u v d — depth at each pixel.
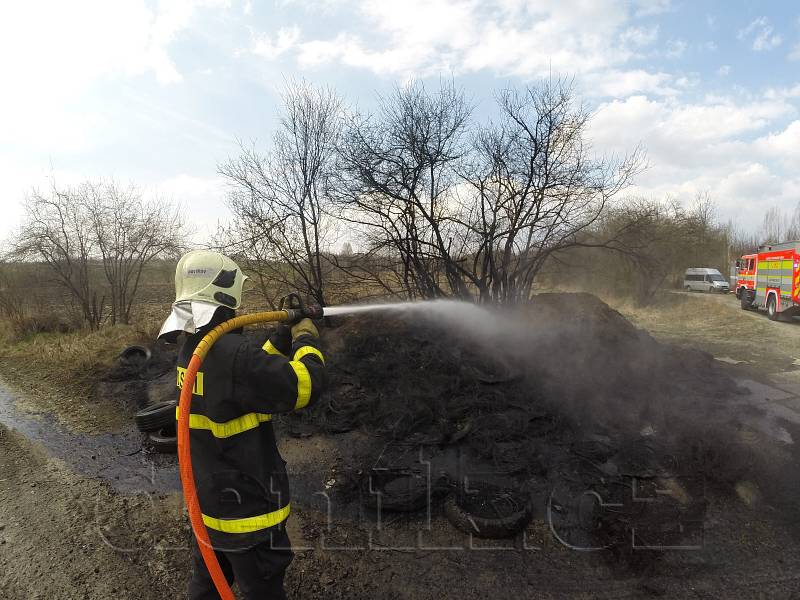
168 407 5.19
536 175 8.54
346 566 3.06
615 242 10.34
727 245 33.28
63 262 12.66
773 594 2.78
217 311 2.06
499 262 9.27
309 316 2.25
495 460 4.22
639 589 2.83
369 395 5.82
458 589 2.85
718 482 3.92
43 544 3.39
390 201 8.88
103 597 2.87
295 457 4.62
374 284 10.02
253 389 1.87
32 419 5.98
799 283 14.88
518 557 3.12
